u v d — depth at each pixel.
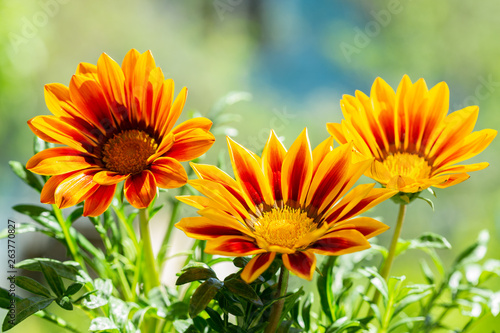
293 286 0.63
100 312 0.62
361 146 0.57
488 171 1.94
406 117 0.59
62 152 0.57
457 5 2.36
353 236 0.52
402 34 2.45
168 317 0.57
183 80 2.82
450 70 2.44
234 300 0.55
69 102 0.58
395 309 0.59
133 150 0.57
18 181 1.58
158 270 0.62
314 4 3.35
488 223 1.64
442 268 0.63
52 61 2.27
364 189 0.54
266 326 0.55
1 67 1.32
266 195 0.56
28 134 1.77
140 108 0.58
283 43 3.39
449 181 0.56
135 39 2.63
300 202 0.56
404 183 0.56
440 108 0.59
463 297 0.63
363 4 3.04
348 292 0.63
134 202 0.55
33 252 1.24
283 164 0.56
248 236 0.54
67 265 0.57
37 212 0.61
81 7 2.42
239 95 0.67
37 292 0.56
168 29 2.86
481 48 2.35
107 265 0.60
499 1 2.31
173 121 0.57
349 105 0.58
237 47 3.08
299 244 0.53
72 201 0.56
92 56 2.51
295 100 3.20
